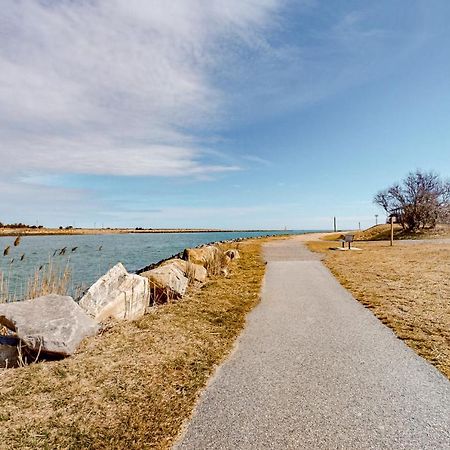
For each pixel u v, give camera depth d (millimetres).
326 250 26156
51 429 3805
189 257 14109
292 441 3639
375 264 16609
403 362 5676
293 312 8805
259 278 13648
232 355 6074
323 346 6449
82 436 3715
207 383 4988
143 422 3994
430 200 48281
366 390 4746
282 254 23281
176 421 4020
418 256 19422
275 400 4488
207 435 3758
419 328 7344
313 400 4484
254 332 7316
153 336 6684
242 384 4945
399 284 11695
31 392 4516
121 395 4539
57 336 5559
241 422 3994
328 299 10078
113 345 6125
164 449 3549
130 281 8328
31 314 5938
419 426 3900
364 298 10008
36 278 9969
